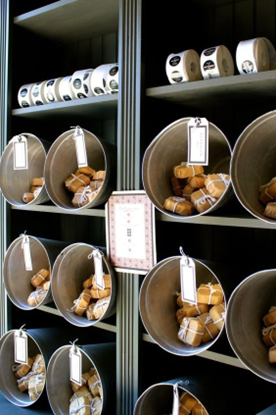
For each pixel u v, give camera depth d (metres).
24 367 2.26
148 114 1.74
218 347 1.58
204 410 1.61
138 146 1.72
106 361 1.89
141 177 1.73
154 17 1.76
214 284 1.67
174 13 1.87
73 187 1.99
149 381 1.80
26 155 2.10
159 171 1.70
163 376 1.87
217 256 1.94
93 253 1.84
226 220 1.48
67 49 2.47
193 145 1.52
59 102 2.02
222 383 1.64
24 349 2.17
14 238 2.33
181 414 1.62
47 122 2.44
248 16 1.80
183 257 1.55
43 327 2.45
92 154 2.07
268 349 1.50
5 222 2.29
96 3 1.91
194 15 1.95
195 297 1.53
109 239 1.84
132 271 1.76
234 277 1.56
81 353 2.05
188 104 1.84
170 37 1.85
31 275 2.28
